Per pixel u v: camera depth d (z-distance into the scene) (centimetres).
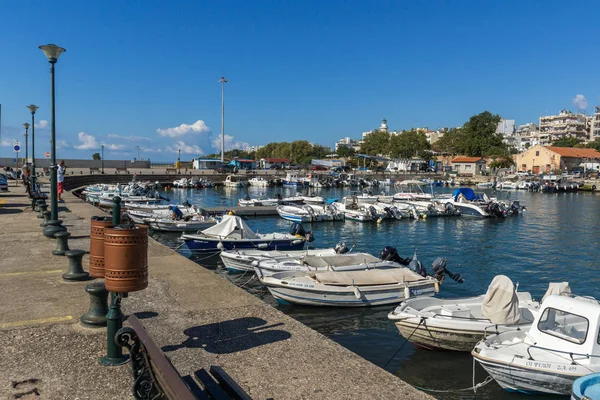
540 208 5372
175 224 2756
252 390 513
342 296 1371
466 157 12675
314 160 12988
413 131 14150
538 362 845
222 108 9331
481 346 920
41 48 1167
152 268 1084
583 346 843
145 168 11100
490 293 1049
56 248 1206
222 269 1941
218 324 711
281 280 1397
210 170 10406
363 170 11919
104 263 516
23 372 529
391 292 1415
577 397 579
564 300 898
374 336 1223
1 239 1420
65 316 716
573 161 11456
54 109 1255
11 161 9156
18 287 877
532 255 2470
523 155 11794
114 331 553
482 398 915
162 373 376
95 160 10375
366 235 3141
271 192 7550
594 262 2302
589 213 4775
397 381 547
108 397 479
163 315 743
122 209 3491
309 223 3659
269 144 17738
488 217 4188
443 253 2519
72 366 546
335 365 583
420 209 4200
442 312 1129
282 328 702
